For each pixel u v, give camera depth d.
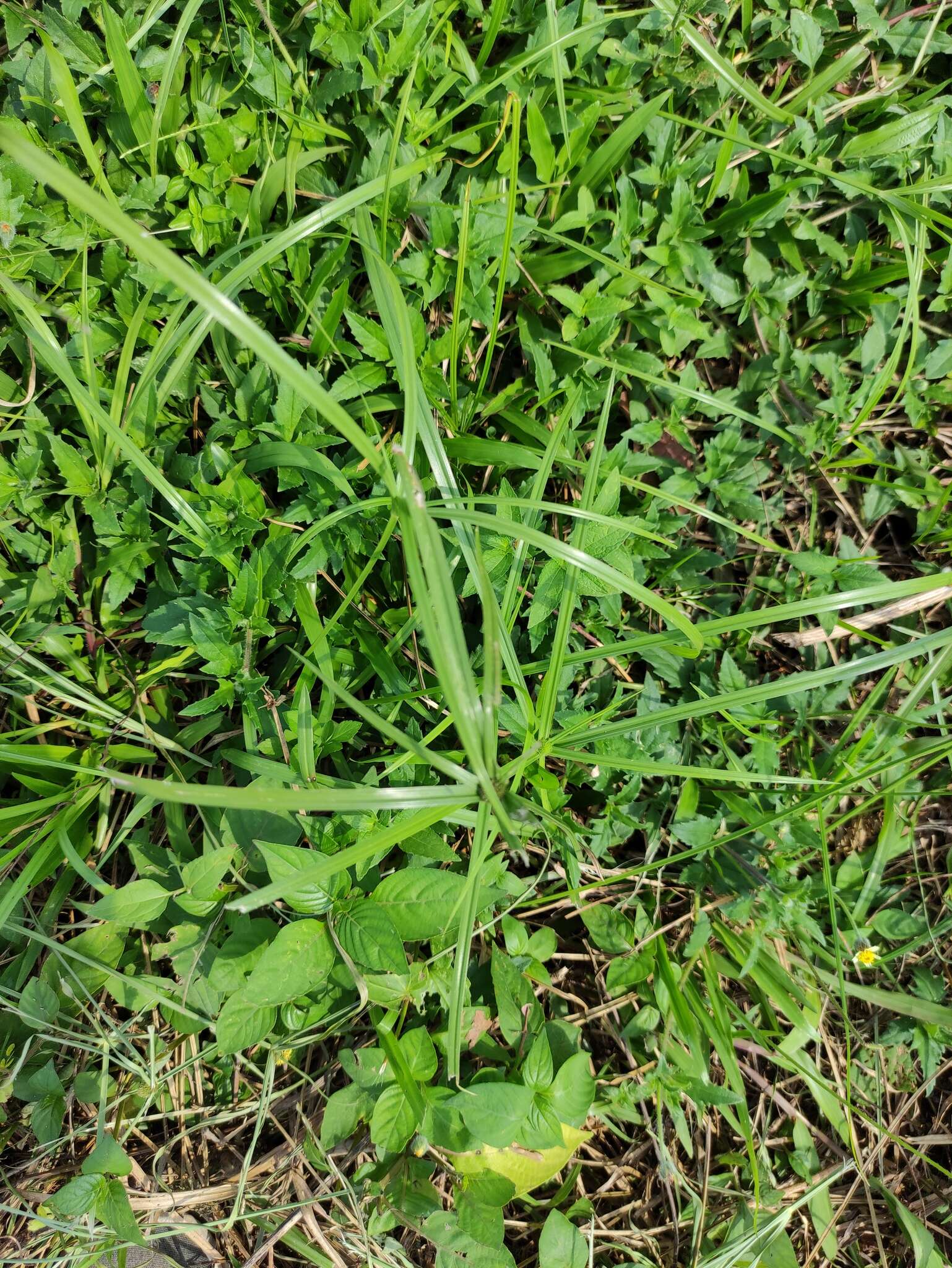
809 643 0.55
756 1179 0.49
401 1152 0.45
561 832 0.48
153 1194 0.47
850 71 0.53
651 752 0.51
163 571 0.47
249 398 0.47
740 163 0.54
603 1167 0.52
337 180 0.51
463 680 0.30
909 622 0.57
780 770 0.55
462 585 0.50
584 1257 0.46
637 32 0.50
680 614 0.38
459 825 0.48
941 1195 0.56
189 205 0.47
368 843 0.36
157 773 0.49
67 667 0.48
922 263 0.52
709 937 0.53
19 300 0.42
